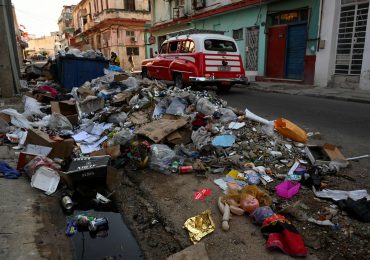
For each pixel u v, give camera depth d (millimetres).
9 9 12422
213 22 17844
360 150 4746
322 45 11508
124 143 4641
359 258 2430
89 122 6199
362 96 9195
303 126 6180
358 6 10305
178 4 21484
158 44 25328
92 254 2736
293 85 12453
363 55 10305
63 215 3279
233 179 3807
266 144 4770
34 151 4262
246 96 10336
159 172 4160
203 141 4754
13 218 2939
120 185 3924
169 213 3211
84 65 11359
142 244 2828
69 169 3611
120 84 9094
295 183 3572
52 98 8852
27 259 2395
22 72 18141
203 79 9555
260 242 2645
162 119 5422
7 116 6051
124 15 30938
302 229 2812
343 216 2982
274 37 14031
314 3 11719
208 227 2861
